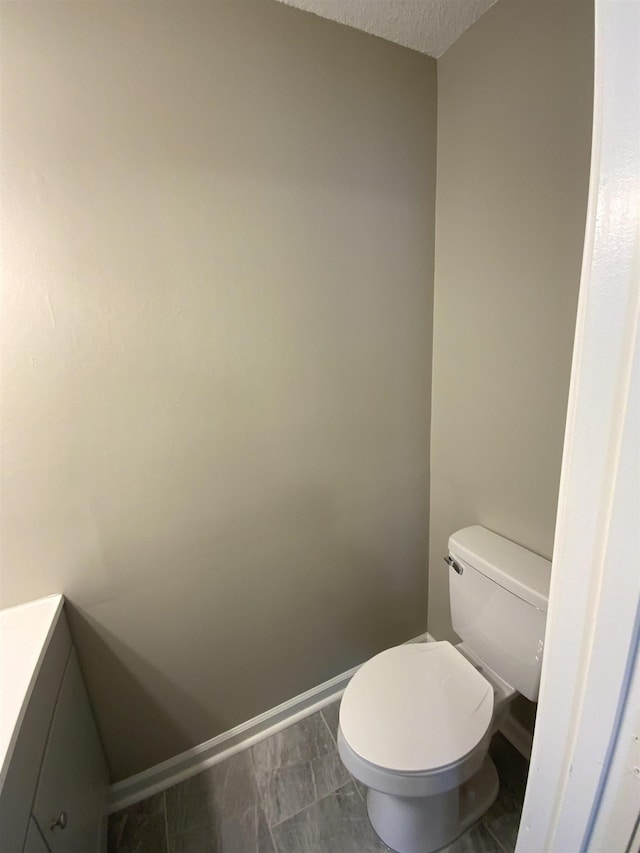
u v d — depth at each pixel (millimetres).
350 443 1428
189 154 1024
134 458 1102
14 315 925
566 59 960
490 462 1349
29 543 1025
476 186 1245
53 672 933
